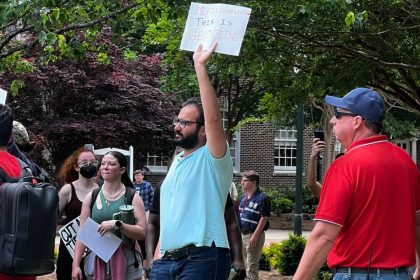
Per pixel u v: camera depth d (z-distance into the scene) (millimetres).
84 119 20297
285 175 29875
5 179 4039
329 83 8625
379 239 3494
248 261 9680
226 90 20141
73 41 7160
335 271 3656
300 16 6422
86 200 5809
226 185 4141
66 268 6160
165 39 8203
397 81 10188
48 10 6168
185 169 4105
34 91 19781
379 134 3713
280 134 30172
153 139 21703
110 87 20375
